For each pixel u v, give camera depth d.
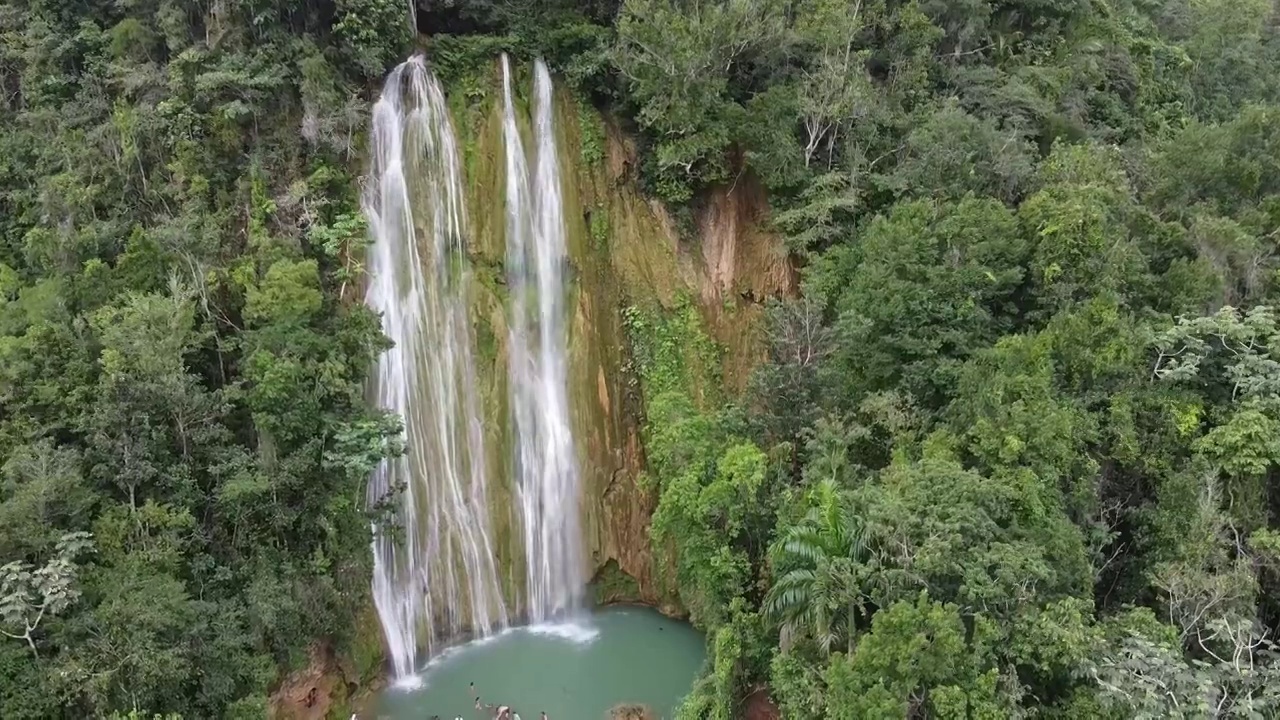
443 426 27.19
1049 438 19.66
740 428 24.98
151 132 23.75
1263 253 25.02
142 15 25.86
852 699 15.33
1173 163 28.23
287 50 24.53
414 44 28.42
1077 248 24.14
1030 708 16.28
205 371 21.86
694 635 26.83
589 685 24.00
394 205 26.97
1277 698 16.62
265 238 22.89
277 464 20.44
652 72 27.81
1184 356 22.03
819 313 25.27
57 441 19.77
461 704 23.02
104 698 16.02
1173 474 21.08
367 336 22.92
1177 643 17.81
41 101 26.38
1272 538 19.30
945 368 23.61
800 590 17.70
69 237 22.42
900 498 18.30
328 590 21.11
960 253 25.19
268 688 19.56
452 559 26.73
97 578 17.53
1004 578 16.52
